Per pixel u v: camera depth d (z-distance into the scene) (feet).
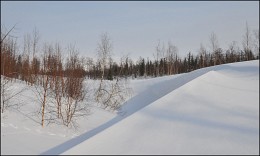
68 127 31.17
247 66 44.19
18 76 52.03
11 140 23.82
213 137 21.94
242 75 39.73
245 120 24.64
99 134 23.17
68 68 36.37
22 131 26.68
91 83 57.88
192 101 30.78
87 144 21.45
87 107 42.68
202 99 31.17
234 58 130.00
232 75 40.75
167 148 20.62
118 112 47.06
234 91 33.04
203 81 37.70
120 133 23.76
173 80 62.39
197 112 27.53
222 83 36.88
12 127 27.20
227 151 19.62
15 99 35.99
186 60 166.40
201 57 144.46
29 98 38.06
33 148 22.53
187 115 26.94
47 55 37.42
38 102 37.11
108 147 21.20
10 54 43.73
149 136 22.86
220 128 23.47
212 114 26.71
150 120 26.22
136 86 72.28
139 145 21.34
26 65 52.29
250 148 19.77
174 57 146.00
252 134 21.84
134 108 51.01
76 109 38.19
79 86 36.86
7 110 31.30
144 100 56.65
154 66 156.56
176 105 29.81
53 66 34.55
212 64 131.95
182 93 33.42
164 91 55.98
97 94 53.57
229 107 28.09
